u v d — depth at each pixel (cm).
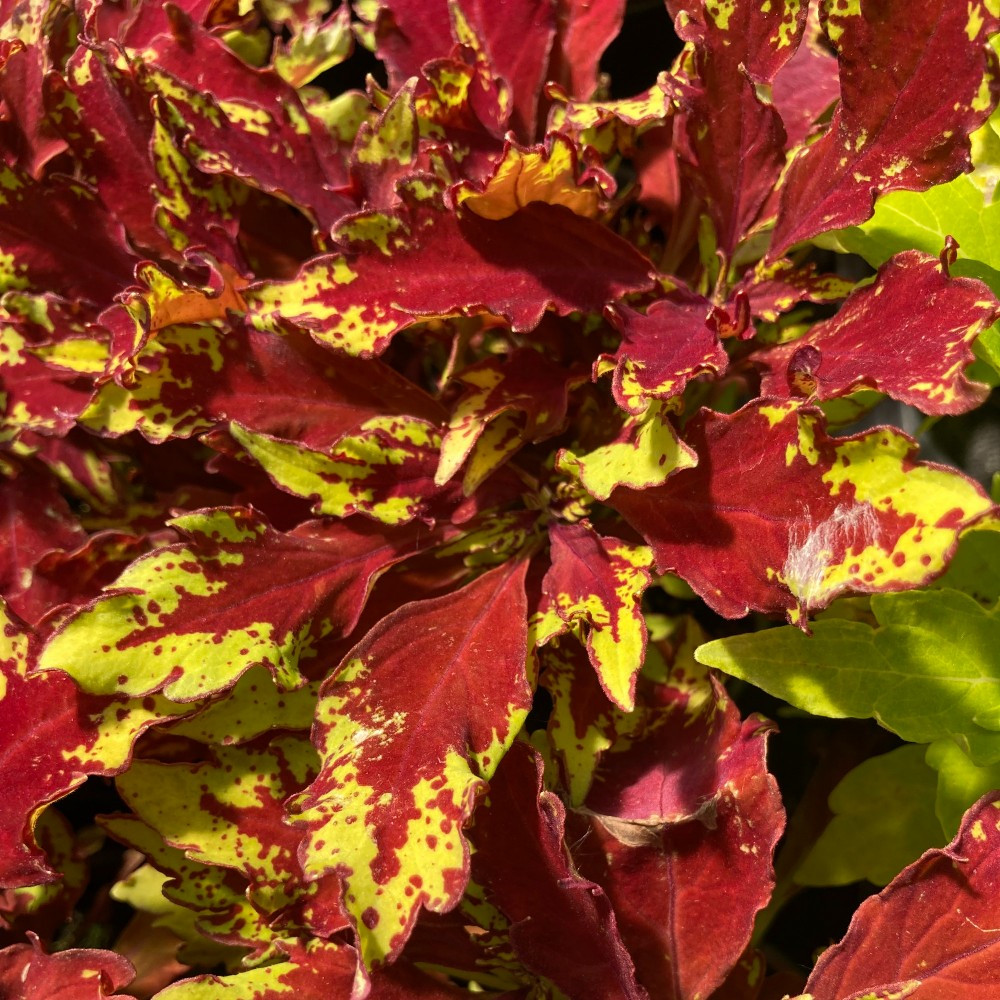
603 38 43
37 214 42
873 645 37
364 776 35
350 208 41
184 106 40
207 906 39
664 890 37
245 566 37
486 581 39
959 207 40
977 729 37
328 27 45
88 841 44
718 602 34
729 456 35
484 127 41
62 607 38
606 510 41
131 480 44
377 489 39
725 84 38
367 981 32
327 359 40
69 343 40
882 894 35
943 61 35
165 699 37
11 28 44
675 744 39
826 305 48
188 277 41
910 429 48
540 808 35
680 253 43
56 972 37
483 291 37
